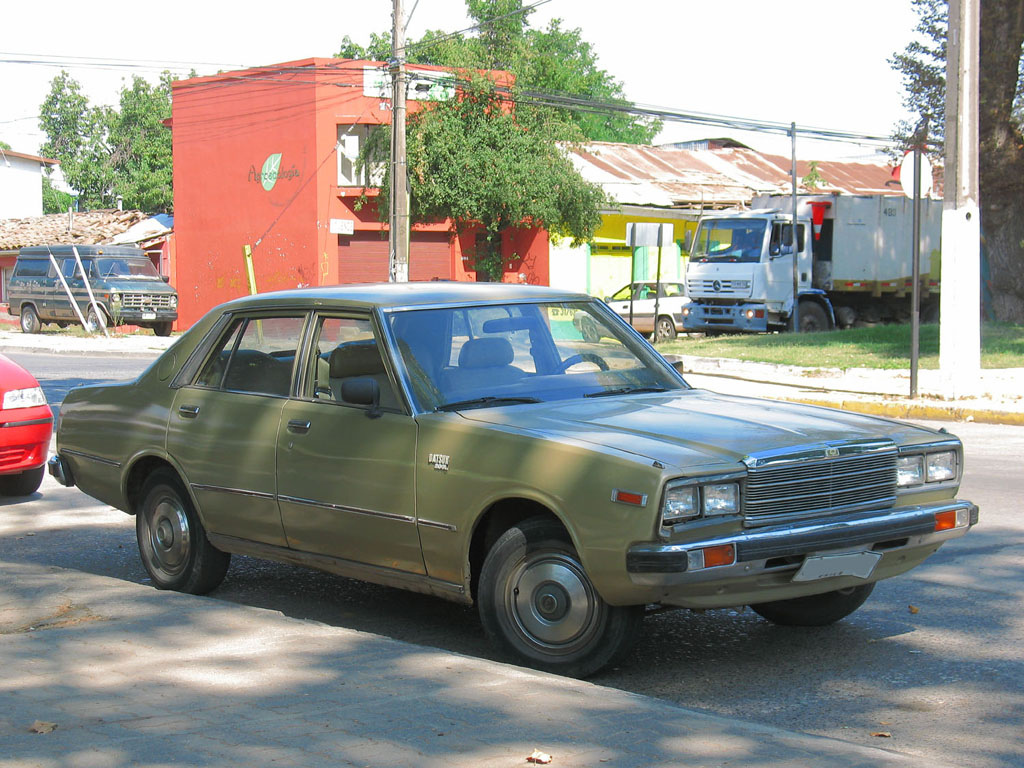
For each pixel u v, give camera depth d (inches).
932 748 168.1
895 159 1274.6
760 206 1219.9
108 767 138.9
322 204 1360.7
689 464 181.8
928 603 249.0
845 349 887.7
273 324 245.9
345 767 139.0
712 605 186.1
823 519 192.2
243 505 240.4
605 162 1689.2
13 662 185.0
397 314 225.9
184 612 216.8
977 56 620.1
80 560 298.2
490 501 196.5
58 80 2952.8
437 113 1333.7
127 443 266.2
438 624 238.2
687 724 156.5
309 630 204.7
